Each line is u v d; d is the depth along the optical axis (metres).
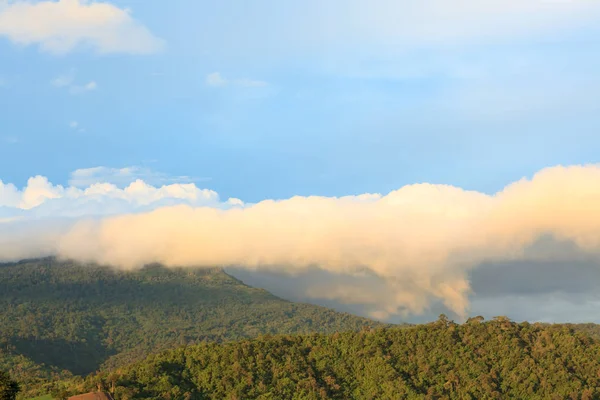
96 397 199.38
